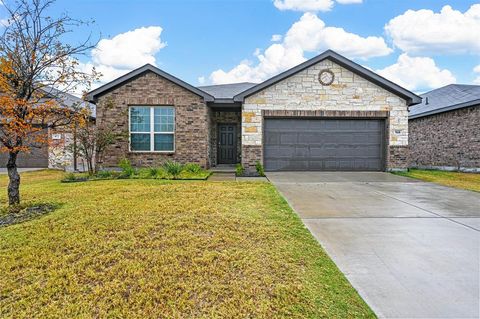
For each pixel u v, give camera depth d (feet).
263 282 9.55
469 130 42.39
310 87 39.04
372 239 13.35
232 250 11.90
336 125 39.93
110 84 38.06
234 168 43.19
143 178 31.91
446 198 22.41
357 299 8.61
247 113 39.04
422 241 13.11
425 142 51.75
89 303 8.53
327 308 8.20
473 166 41.70
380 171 39.99
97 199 20.65
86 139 33.35
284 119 39.65
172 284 9.42
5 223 15.83
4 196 22.50
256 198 21.08
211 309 8.21
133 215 16.51
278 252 11.78
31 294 9.05
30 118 18.79
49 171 42.42
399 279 9.77
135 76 38.60
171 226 14.64
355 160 40.06
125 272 10.19
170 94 38.81
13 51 18.25
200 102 38.99
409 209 18.85
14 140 18.85
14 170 19.17
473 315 7.89
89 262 10.98
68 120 20.98
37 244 12.67
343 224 15.57
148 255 11.44
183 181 29.96
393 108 39.27
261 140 39.01
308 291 9.02
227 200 20.29
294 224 15.24
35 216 16.89
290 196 22.95
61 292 9.13
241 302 8.50
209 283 9.50
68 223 15.23
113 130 38.11
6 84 17.69
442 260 11.18
